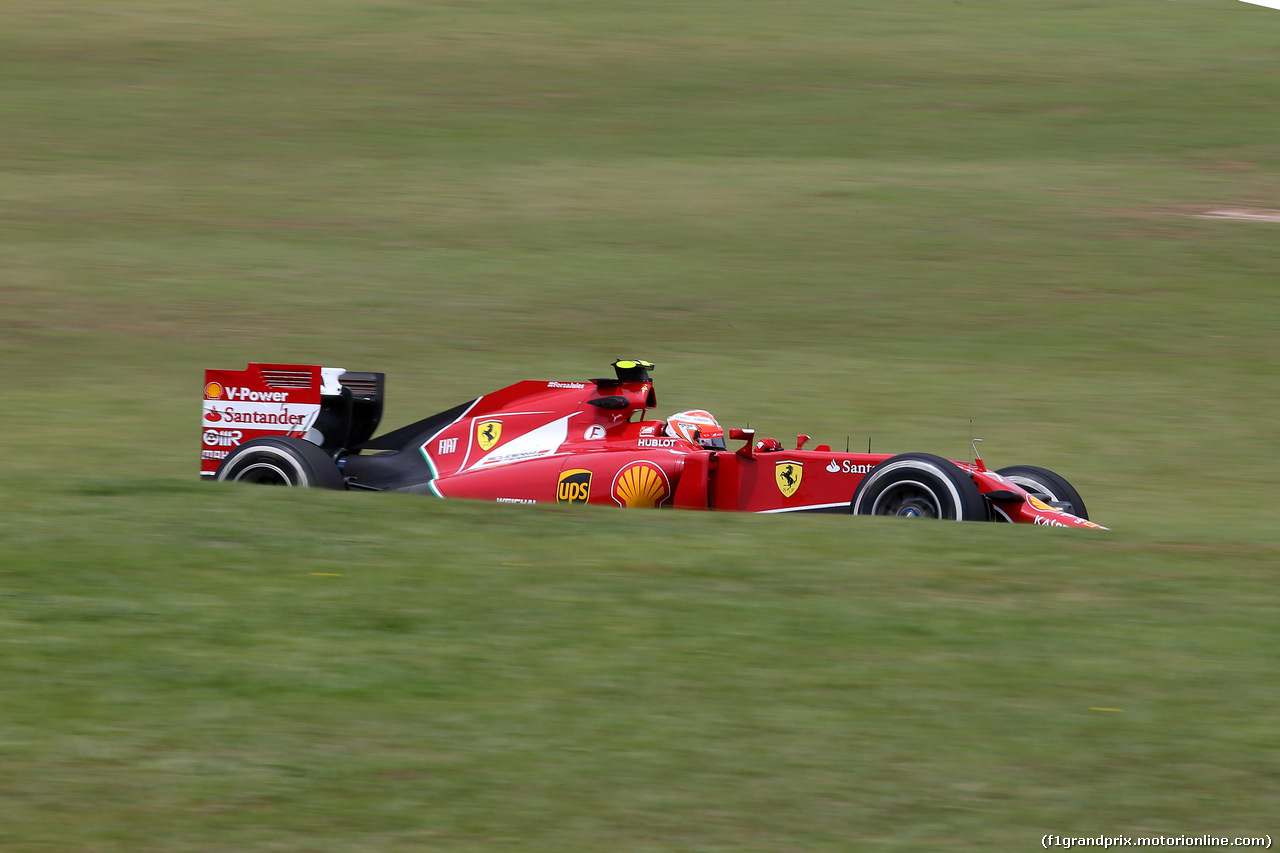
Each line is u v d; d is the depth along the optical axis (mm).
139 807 16938
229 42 149375
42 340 64562
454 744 18859
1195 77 137250
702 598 25312
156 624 23078
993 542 29828
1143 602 25797
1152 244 86688
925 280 78812
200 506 31031
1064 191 100500
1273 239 87875
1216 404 57406
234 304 71688
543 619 23891
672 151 112250
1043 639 23484
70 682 20531
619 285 76875
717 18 163500
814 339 67000
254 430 38531
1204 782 18172
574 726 19500
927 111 126062
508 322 69125
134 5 164750
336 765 18172
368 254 82938
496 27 157875
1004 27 159875
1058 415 55188
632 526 30688
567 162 108312
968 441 51000
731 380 59312
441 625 23453
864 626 23906
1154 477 47094
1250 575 27969
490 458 37906
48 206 93125
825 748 18969
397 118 122062
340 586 25406
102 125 117562
